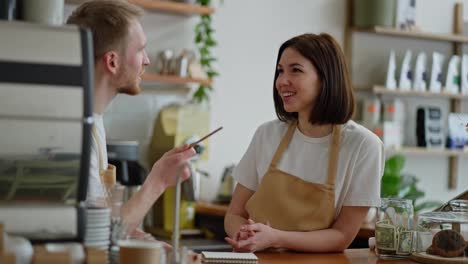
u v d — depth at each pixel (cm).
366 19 557
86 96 184
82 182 186
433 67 587
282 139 287
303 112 281
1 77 178
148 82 504
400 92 571
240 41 535
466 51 616
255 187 297
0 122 178
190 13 503
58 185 185
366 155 271
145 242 195
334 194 271
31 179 182
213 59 508
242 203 296
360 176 271
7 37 180
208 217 475
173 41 511
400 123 582
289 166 281
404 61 577
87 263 181
